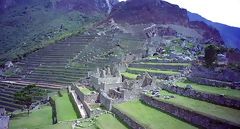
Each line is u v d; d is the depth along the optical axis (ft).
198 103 142.20
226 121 109.09
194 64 199.62
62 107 209.36
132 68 281.54
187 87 164.25
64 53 406.62
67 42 443.32
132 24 472.44
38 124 192.54
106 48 380.58
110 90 211.61
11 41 630.33
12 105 282.15
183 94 165.48
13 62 460.55
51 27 652.89
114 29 448.24
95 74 276.21
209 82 170.81
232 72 164.55
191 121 127.85
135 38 398.01
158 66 246.88
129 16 496.64
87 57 371.15
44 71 370.32
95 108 185.26
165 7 504.84
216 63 186.39
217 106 134.00
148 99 169.99
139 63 285.02
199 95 151.53
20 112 243.19
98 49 385.09
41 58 422.41
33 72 380.78
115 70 267.59
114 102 180.55
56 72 350.64
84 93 214.90
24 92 258.37
